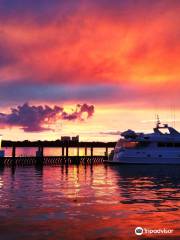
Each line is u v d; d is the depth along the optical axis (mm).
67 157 60812
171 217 17312
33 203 20672
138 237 14109
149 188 28609
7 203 20641
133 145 54594
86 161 63500
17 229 14938
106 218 16953
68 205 20125
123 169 50156
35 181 33344
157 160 53750
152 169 49844
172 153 53625
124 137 55656
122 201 21734
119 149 55312
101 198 22844
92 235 14250
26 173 43094
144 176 39906
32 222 16047
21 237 13883
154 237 14133
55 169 50344
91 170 48594
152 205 20438
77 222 16141
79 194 24531
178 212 18469
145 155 53875
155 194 25062
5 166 55625
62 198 22625
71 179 35625
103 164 62406
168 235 14391
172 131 54688
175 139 53969
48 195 23891
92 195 24141
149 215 17703
